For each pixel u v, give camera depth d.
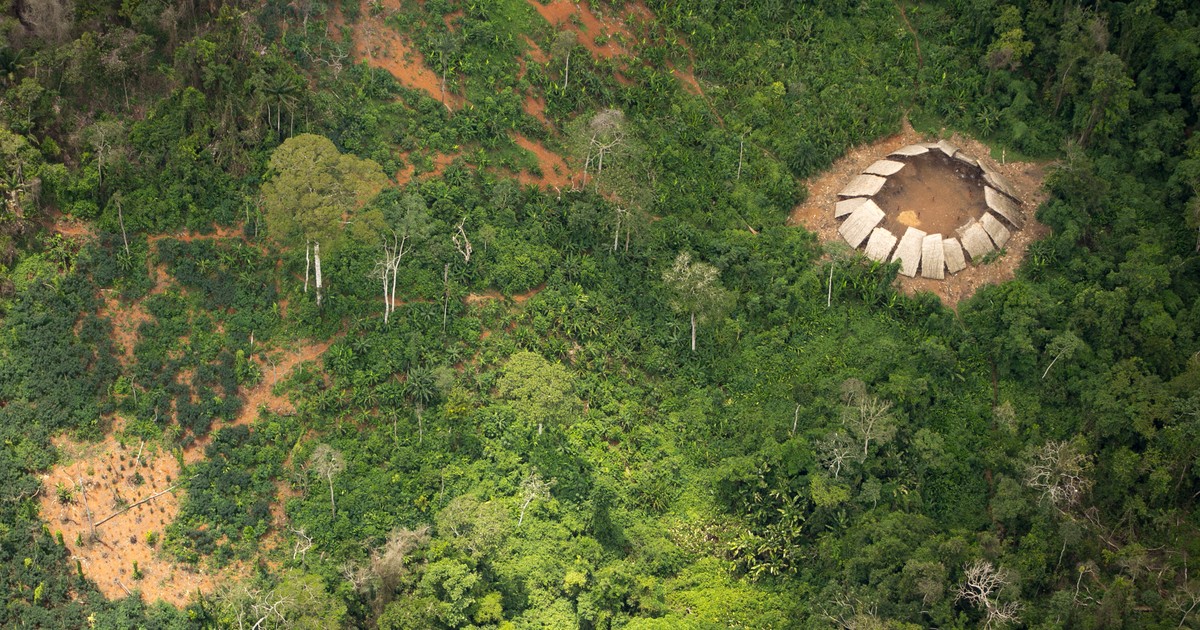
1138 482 123.06
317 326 124.06
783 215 139.12
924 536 118.75
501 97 138.25
